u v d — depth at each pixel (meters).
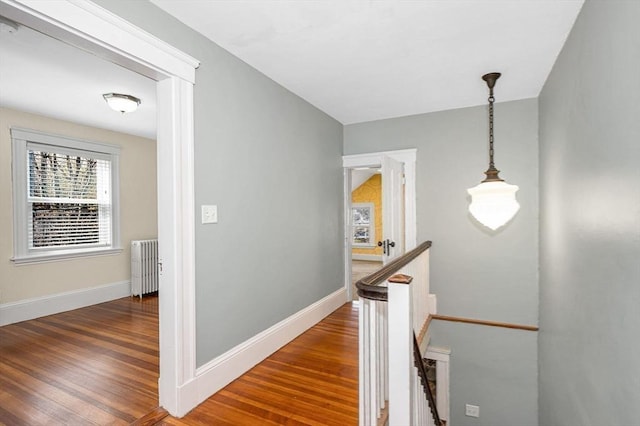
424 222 3.82
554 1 1.82
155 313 3.87
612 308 1.41
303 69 2.66
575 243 2.00
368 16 1.95
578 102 1.92
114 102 3.09
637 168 1.15
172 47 1.83
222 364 2.19
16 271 3.58
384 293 1.34
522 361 3.36
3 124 3.51
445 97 3.34
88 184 4.32
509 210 2.76
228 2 1.79
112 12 1.56
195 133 2.02
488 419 3.50
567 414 2.18
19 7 1.23
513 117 3.43
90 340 3.02
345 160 4.25
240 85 2.45
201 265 2.06
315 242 3.57
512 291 3.42
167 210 1.88
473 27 2.09
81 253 4.14
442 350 3.67
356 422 1.81
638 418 1.16
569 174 2.14
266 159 2.74
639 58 1.12
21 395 2.08
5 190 3.52
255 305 2.57
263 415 1.88
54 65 2.52
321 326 3.40
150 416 1.84
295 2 1.81
